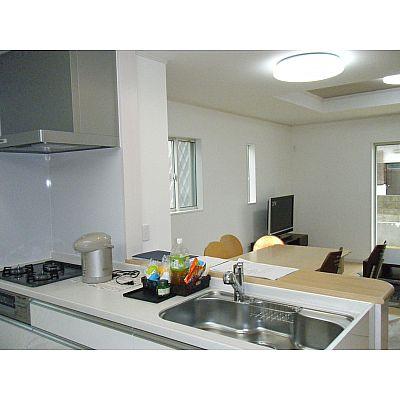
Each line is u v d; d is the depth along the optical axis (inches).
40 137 69.6
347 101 199.8
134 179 89.2
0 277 83.4
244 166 217.0
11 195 92.7
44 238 100.4
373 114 220.8
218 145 195.9
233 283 68.0
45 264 94.3
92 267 77.5
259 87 138.9
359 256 246.1
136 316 58.3
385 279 184.9
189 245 177.8
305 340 60.7
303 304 64.2
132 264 85.8
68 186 97.0
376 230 247.4
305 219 265.9
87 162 92.5
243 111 197.6
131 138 88.2
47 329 70.6
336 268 132.7
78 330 65.2
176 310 64.1
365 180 241.4
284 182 261.0
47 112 79.4
